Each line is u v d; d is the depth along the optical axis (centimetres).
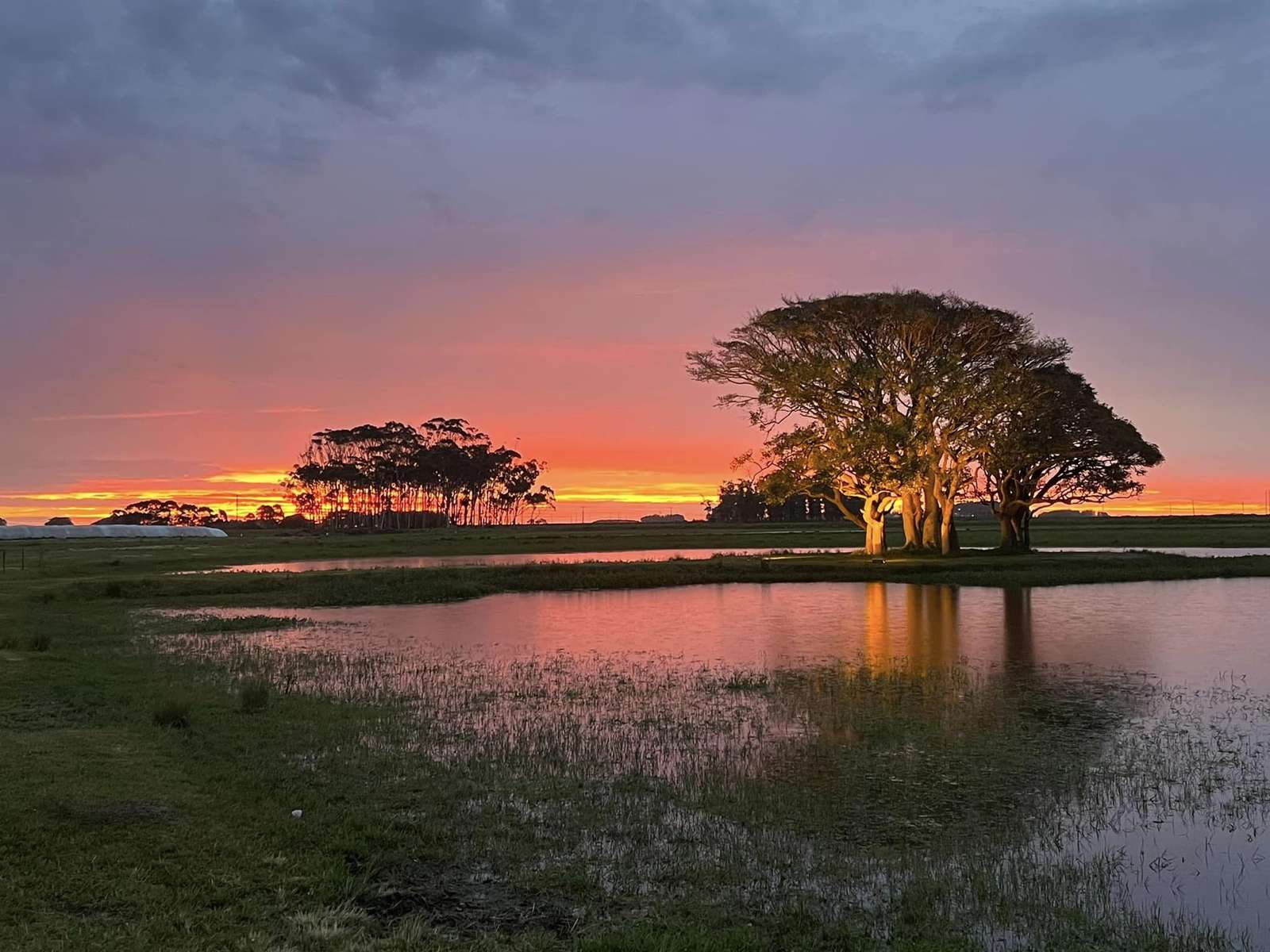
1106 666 1986
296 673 1867
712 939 693
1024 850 907
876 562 4819
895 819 990
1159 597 3519
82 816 888
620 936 696
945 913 759
